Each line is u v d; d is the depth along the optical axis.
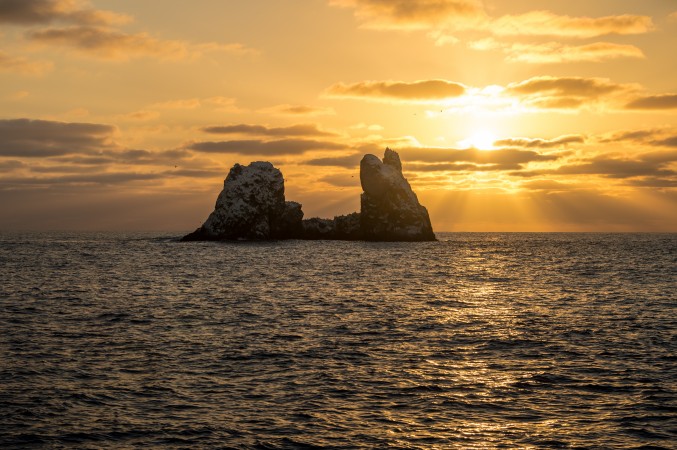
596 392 29.09
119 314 50.34
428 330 44.22
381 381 30.92
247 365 33.84
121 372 32.25
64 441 23.25
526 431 24.42
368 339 40.91
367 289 70.69
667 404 27.30
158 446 22.95
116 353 36.38
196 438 23.64
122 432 24.14
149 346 38.31
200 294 64.50
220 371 32.59
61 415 25.78
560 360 35.22
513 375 32.03
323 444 23.19
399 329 44.53
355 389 29.55
